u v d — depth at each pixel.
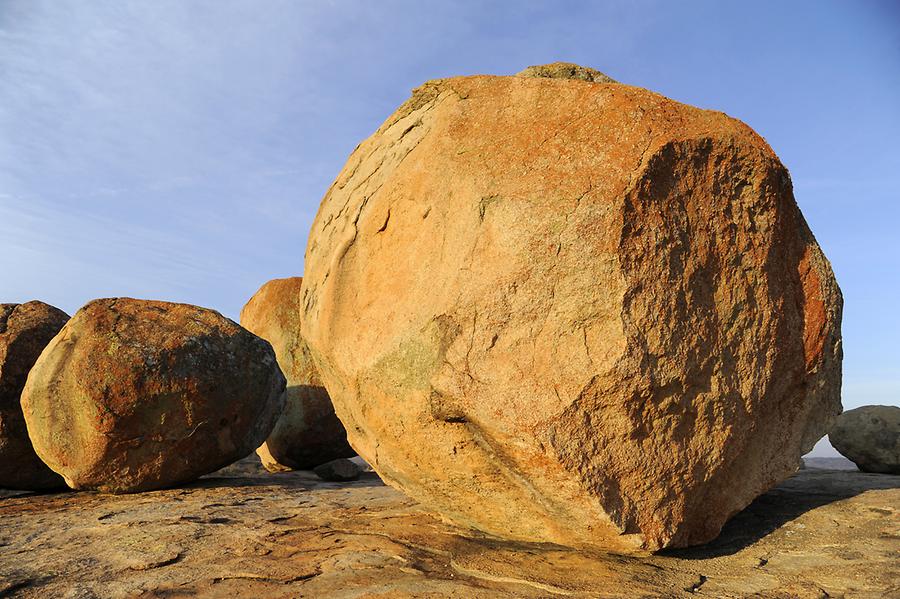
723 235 2.91
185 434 5.77
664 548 2.85
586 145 2.84
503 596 2.55
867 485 4.37
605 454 2.64
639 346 2.62
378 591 2.64
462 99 3.26
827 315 3.22
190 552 3.42
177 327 5.99
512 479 2.89
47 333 6.69
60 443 5.62
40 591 2.87
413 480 3.31
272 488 6.04
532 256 2.70
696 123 2.90
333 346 3.25
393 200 3.19
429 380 2.78
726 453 2.92
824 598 2.46
